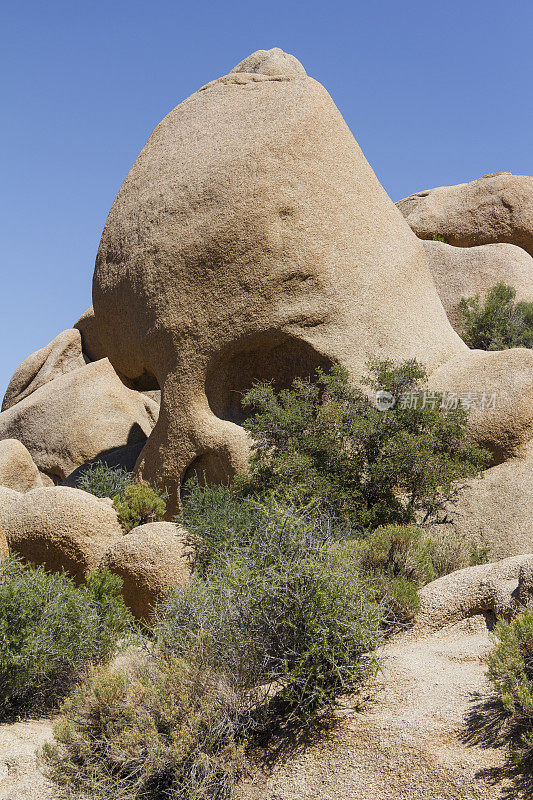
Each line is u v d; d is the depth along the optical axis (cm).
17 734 590
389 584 657
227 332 1145
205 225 1177
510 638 494
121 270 1279
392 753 470
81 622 693
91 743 531
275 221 1154
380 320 1162
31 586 687
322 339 1130
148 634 808
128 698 540
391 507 921
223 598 593
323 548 581
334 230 1177
